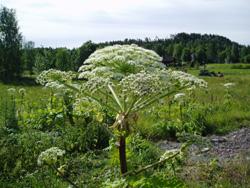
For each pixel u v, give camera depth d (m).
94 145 10.23
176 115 14.87
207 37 170.75
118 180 3.92
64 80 4.33
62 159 8.52
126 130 4.02
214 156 11.38
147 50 4.38
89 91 4.02
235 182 8.97
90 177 8.09
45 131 12.04
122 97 4.02
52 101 14.32
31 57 82.12
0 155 8.84
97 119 4.68
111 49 4.29
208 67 113.19
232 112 18.20
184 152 4.38
